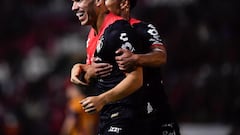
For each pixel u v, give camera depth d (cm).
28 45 3703
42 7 4025
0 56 3669
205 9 3428
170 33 3366
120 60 938
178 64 3203
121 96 944
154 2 3578
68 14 3925
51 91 3228
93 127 2194
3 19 3881
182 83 3041
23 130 2970
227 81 2956
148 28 1016
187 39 3288
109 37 962
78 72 1041
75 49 3528
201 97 2925
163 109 1024
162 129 1021
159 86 1021
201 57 3203
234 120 2659
